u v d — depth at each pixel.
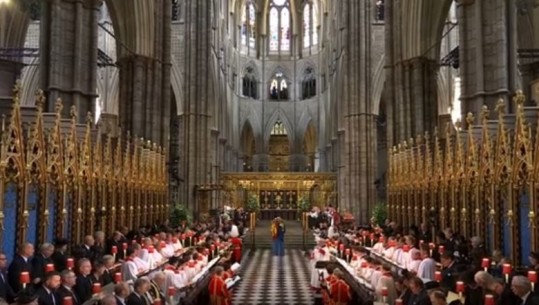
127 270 12.95
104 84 40.62
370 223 32.34
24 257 10.11
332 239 24.73
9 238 12.43
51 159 13.98
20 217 12.53
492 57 16.86
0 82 25.16
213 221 35.12
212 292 12.80
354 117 38.25
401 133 27.25
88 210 16.44
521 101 12.94
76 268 11.56
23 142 12.88
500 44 16.62
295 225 44.75
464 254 14.17
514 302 8.08
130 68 26.58
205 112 41.69
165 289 11.36
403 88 27.45
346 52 39.00
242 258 29.31
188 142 41.19
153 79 27.11
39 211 13.47
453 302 7.17
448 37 37.81
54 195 14.38
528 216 12.58
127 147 20.62
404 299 9.38
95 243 14.51
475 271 9.52
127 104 26.50
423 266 12.53
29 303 6.97
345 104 39.06
